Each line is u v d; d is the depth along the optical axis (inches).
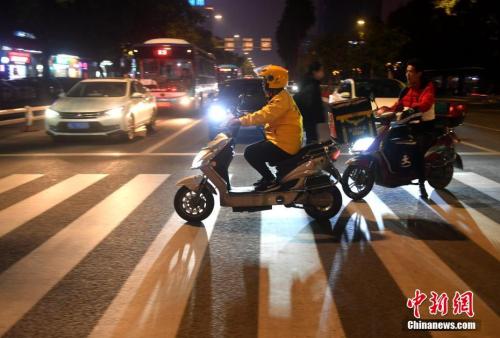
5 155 488.7
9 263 211.2
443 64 2068.2
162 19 1584.6
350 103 295.6
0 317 163.8
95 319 161.6
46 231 253.0
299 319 160.4
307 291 181.0
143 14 1374.3
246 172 396.8
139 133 657.0
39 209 293.9
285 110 245.9
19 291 183.5
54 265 208.2
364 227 255.4
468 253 218.2
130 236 244.4
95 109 557.6
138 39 1433.3
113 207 297.1
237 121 245.4
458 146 530.0
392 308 167.8
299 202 256.5
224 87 588.1
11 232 251.8
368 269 201.2
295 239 238.5
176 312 165.8
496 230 248.8
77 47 1197.7
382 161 301.9
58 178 379.6
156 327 156.0
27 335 152.2
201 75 1099.3
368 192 306.7
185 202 265.6
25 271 202.1
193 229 254.8
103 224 264.1
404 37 1779.0
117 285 187.6
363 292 179.9
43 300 175.8
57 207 298.0
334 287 184.4
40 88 1228.5
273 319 160.4
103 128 557.0
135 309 168.2
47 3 1031.0
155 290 182.9
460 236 240.5
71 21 1103.0
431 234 243.6
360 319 160.2
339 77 2014.0
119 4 1191.6
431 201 303.6
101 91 613.0
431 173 322.3
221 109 561.0
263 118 243.9
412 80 315.6
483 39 1619.1
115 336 150.9
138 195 325.1
